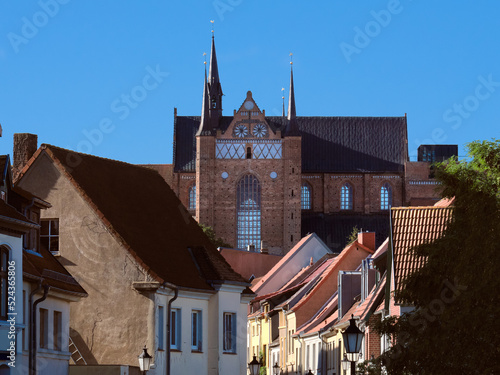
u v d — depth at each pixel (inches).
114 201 1978.3
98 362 1846.7
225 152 7800.2
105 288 1863.9
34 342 1483.8
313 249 4252.0
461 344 1087.0
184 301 1948.8
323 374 2603.3
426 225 1812.3
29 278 1461.6
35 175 1916.8
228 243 7721.5
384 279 2068.2
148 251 1927.9
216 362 2006.6
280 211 7770.7
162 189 2183.8
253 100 7859.3
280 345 3358.8
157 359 1836.9
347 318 2246.6
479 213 1120.2
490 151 1160.2
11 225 1353.3
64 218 1897.1
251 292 2183.8
